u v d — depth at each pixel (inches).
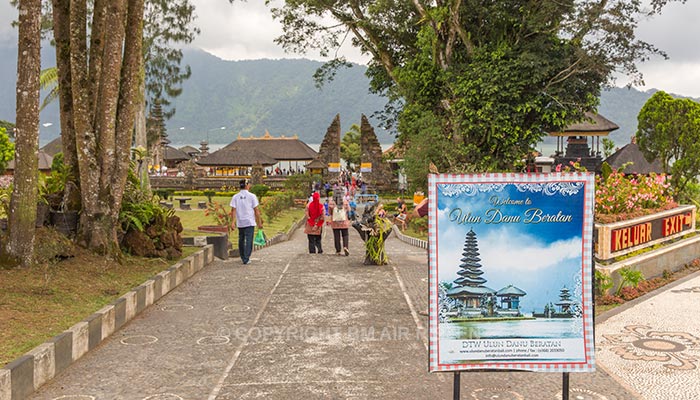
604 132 1732.3
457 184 197.9
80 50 433.7
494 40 1173.1
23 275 348.8
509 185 198.1
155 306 374.9
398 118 1478.8
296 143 3243.1
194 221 1247.5
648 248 488.1
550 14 1059.9
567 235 198.8
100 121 440.8
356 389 235.0
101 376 249.0
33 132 357.4
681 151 926.4
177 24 1469.0
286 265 543.5
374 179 2581.2
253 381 243.8
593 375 253.3
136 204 488.4
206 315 351.6
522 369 197.5
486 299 197.9
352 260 578.9
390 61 1355.8
